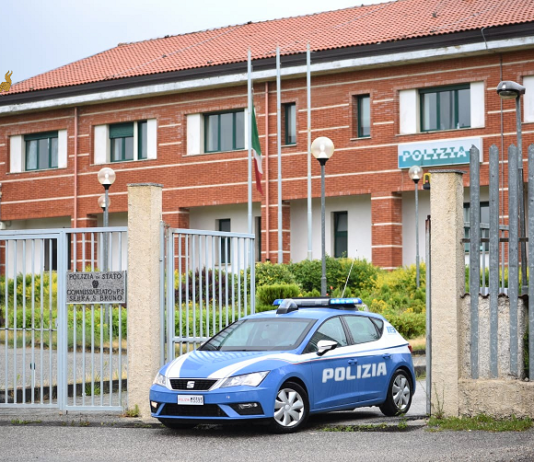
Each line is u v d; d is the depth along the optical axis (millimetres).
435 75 31578
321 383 10961
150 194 11945
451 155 30875
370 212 33594
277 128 32750
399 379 12219
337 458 8758
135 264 11945
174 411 10461
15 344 12555
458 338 10617
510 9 31656
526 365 10422
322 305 12219
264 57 33969
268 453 9180
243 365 10406
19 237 12484
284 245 34594
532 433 9617
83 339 12336
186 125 36719
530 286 10242
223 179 35719
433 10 34375
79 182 38938
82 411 12164
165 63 38094
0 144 41156
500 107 30281
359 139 32938
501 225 11188
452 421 10312
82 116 39031
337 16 38156
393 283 28062
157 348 11953
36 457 9250
